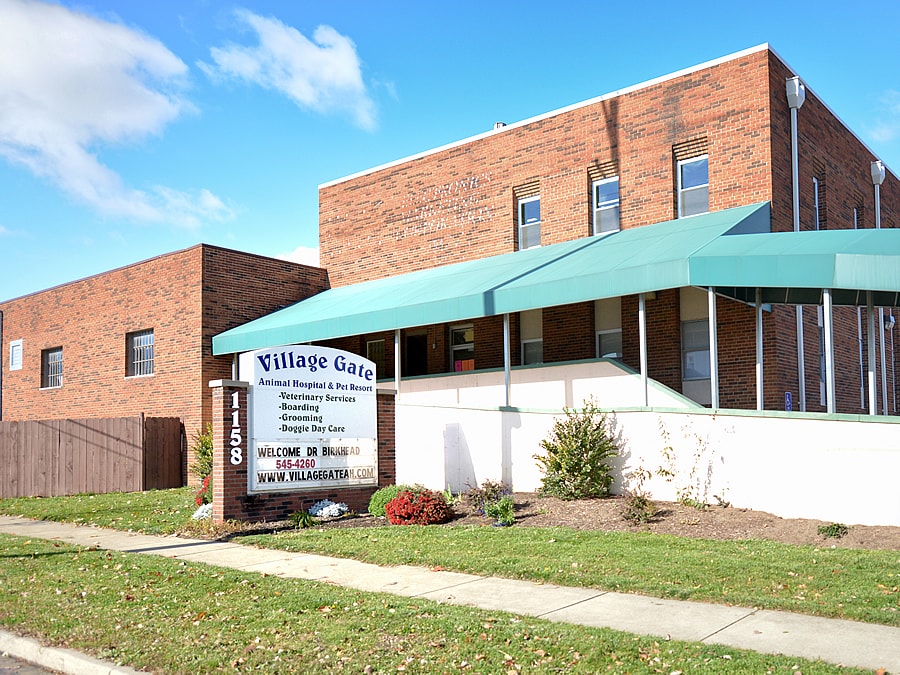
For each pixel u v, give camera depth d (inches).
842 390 880.3
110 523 605.3
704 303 757.3
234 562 436.5
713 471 545.6
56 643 290.2
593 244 778.8
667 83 805.2
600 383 709.3
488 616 305.1
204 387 952.3
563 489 592.1
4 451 826.8
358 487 639.1
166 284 1009.5
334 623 299.9
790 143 772.6
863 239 573.6
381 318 802.8
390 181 1053.8
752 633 277.9
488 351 918.4
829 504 489.1
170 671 255.3
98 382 1107.3
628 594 342.6
